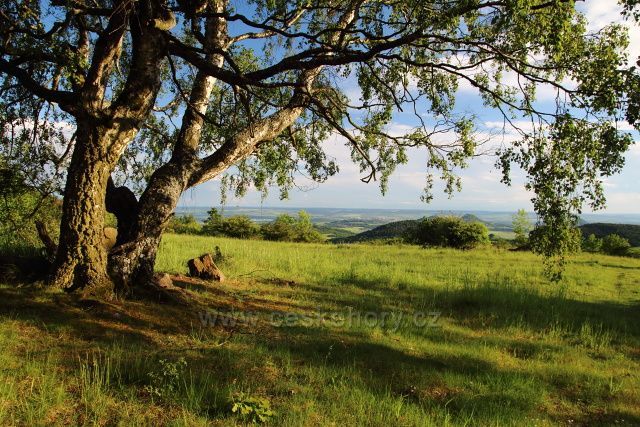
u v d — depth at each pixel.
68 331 6.53
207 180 9.54
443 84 10.00
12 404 4.44
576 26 6.82
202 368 5.77
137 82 8.15
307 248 27.59
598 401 6.08
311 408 4.92
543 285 15.73
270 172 11.95
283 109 9.91
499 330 9.53
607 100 6.29
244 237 42.22
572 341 9.10
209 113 11.31
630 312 11.95
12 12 7.56
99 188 7.95
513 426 5.00
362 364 6.52
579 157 6.87
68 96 7.66
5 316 6.69
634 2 5.71
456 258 24.27
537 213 7.25
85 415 4.41
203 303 8.88
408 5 7.66
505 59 7.29
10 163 9.90
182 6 8.13
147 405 4.71
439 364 6.91
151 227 8.68
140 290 8.40
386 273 15.97
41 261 8.62
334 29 7.52
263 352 6.55
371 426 4.67
